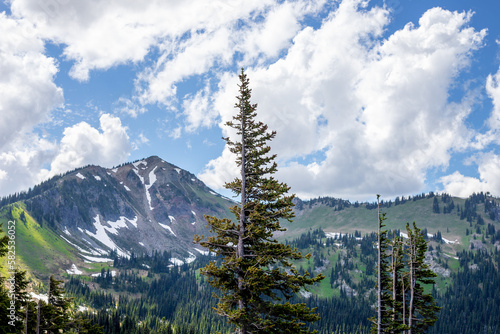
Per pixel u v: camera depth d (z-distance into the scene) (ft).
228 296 63.26
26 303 106.01
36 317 107.24
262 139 70.23
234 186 70.38
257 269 57.98
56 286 121.49
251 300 59.67
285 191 66.59
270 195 66.44
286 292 63.16
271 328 58.85
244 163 69.67
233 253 67.46
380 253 112.47
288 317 60.13
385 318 120.67
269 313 60.49
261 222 66.28
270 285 58.39
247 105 70.69
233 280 63.62
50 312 111.45
